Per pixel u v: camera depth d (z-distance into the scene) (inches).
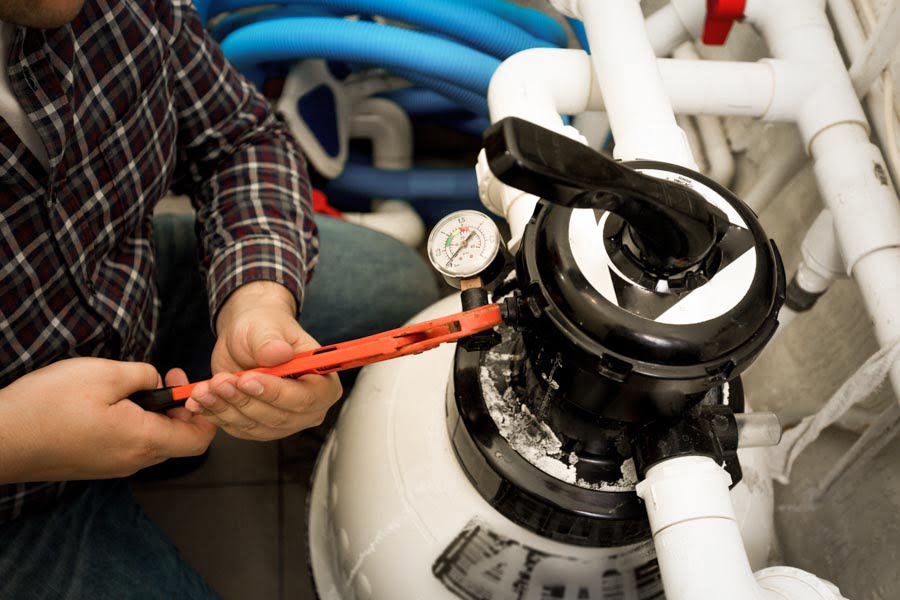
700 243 15.5
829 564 30.7
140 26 25.3
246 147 32.5
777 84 26.9
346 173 51.1
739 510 24.0
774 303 16.9
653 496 17.9
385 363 27.5
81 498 30.8
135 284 29.5
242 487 44.2
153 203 29.4
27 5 18.6
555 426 20.5
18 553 28.2
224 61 31.5
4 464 21.7
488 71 40.2
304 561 41.9
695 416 18.6
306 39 40.4
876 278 23.2
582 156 13.9
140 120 26.4
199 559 41.9
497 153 13.4
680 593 16.8
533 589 22.8
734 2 28.7
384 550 24.0
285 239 30.0
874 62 25.5
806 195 34.7
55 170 22.9
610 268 16.6
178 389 22.8
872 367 22.8
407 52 39.5
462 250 20.6
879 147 27.3
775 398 38.0
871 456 27.4
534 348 19.3
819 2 28.7
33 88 21.3
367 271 39.8
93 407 22.0
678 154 22.6
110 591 29.0
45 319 25.8
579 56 27.7
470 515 22.4
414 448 24.1
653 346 15.8
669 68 27.0
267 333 23.5
